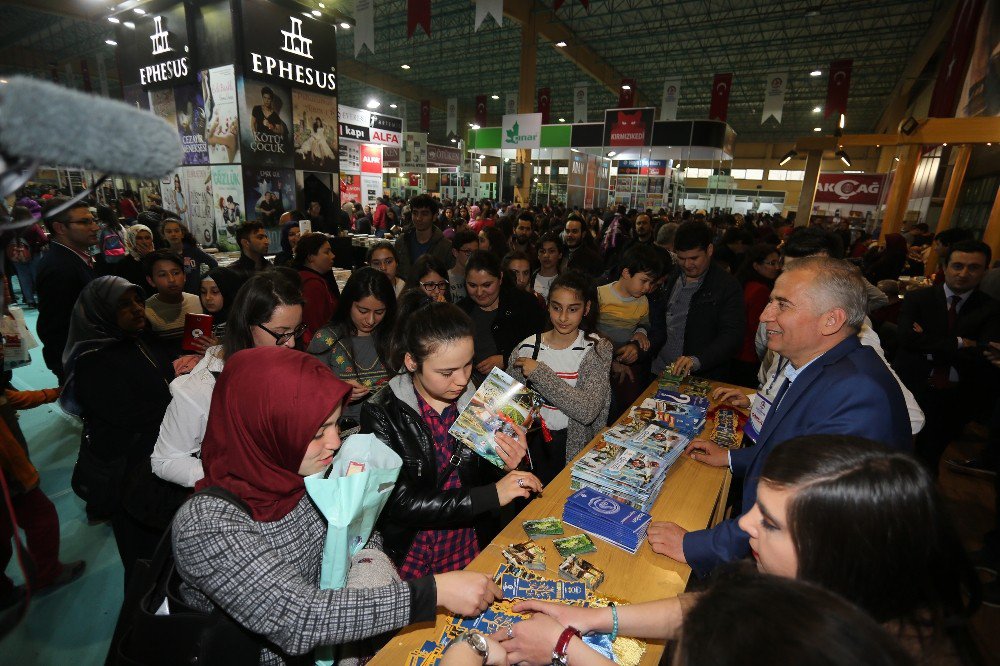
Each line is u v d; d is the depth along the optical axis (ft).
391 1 52.08
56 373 10.59
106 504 6.25
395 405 4.94
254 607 2.83
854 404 4.02
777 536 2.59
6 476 6.48
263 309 5.28
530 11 52.39
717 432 6.97
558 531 4.85
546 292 13.25
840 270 4.33
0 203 1.54
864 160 97.96
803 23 53.11
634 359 8.95
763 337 9.04
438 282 9.63
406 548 5.04
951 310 9.80
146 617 3.06
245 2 21.22
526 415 4.82
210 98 22.65
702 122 42.70
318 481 3.07
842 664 1.43
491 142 56.29
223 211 23.59
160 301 9.55
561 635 3.20
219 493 3.03
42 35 71.00
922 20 48.96
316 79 24.58
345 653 3.89
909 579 2.27
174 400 5.17
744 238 16.07
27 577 1.91
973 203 31.96
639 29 57.31
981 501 10.73
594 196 48.83
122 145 1.30
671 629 3.51
